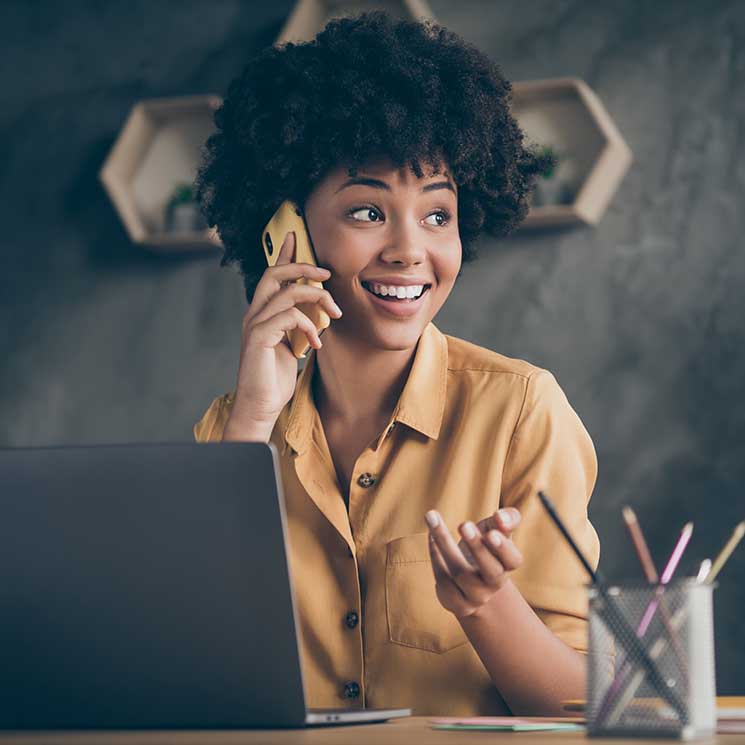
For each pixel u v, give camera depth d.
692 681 0.83
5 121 4.46
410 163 1.47
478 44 4.08
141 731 0.98
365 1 4.05
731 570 3.65
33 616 0.99
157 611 0.96
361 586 1.49
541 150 3.84
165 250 4.20
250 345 1.53
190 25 4.38
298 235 1.58
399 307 1.51
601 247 3.88
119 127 4.38
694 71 3.91
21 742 0.90
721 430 3.74
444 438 1.53
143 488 0.96
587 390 3.83
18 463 0.98
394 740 0.87
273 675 0.96
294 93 1.57
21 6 4.51
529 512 1.46
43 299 4.33
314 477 1.52
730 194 3.83
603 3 4.00
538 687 1.22
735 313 3.78
